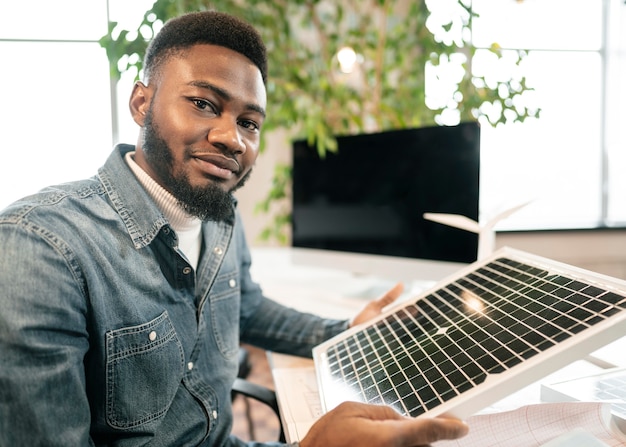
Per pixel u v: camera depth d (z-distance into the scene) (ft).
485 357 1.73
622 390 2.24
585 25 10.07
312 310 4.60
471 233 3.93
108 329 2.13
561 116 10.07
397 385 1.91
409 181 4.47
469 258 3.95
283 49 6.98
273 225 9.18
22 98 9.14
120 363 2.18
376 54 7.41
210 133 2.25
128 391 2.22
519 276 2.18
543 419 1.95
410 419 1.57
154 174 2.43
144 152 2.41
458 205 4.03
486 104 6.88
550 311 1.76
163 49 2.33
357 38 7.50
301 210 5.84
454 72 7.14
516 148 9.90
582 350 1.52
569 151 10.17
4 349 1.71
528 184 10.03
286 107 6.59
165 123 2.27
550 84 10.00
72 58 9.27
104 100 9.43
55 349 1.82
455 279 2.56
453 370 1.77
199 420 2.50
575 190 10.30
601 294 1.68
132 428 2.24
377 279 6.12
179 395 2.50
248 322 3.57
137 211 2.36
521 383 1.54
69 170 9.43
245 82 2.30
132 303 2.23
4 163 9.14
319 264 5.60
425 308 2.47
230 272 3.09
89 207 2.27
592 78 10.18
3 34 9.01
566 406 1.96
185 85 2.24
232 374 2.92
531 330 1.72
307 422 2.31
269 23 6.70
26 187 9.29
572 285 1.84
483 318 2.00
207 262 2.75
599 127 10.30
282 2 7.27
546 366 1.53
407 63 8.13
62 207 2.16
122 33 5.67
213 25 2.30
